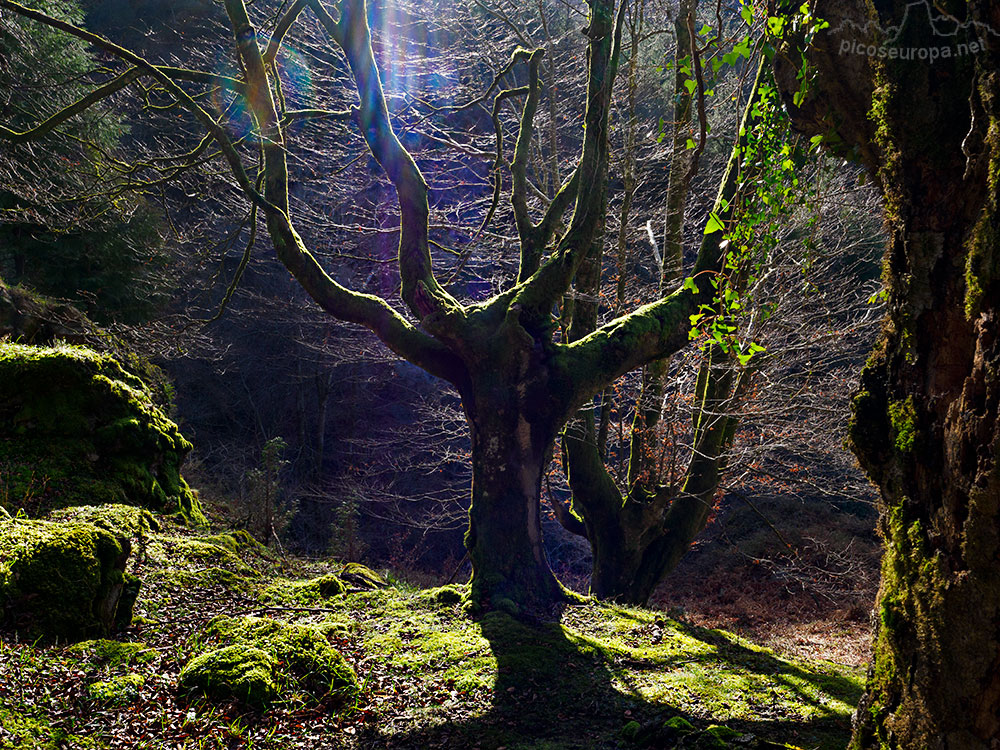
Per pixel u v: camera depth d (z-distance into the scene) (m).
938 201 2.17
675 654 6.43
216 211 16.92
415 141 12.91
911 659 2.21
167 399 11.86
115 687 4.44
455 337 7.16
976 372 1.98
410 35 12.67
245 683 4.66
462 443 15.12
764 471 10.41
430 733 4.74
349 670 5.22
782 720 5.14
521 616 6.79
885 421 2.40
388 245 15.75
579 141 13.65
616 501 9.70
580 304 9.35
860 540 15.47
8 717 3.82
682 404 9.49
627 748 4.59
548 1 12.44
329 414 20.55
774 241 4.57
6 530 5.34
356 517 16.88
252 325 18.39
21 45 11.78
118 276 13.70
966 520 2.00
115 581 5.61
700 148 3.70
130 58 6.66
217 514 10.63
